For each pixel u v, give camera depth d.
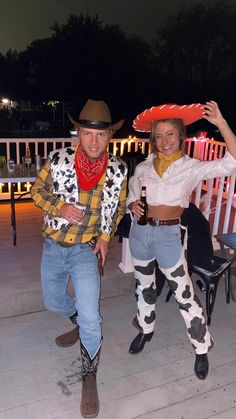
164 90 29.47
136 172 2.42
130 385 2.51
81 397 2.36
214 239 4.06
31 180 3.93
